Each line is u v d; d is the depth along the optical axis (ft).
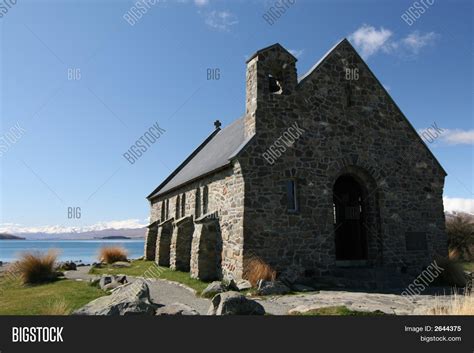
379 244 53.52
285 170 49.21
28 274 52.44
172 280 52.65
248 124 51.06
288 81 52.06
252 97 50.78
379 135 56.65
